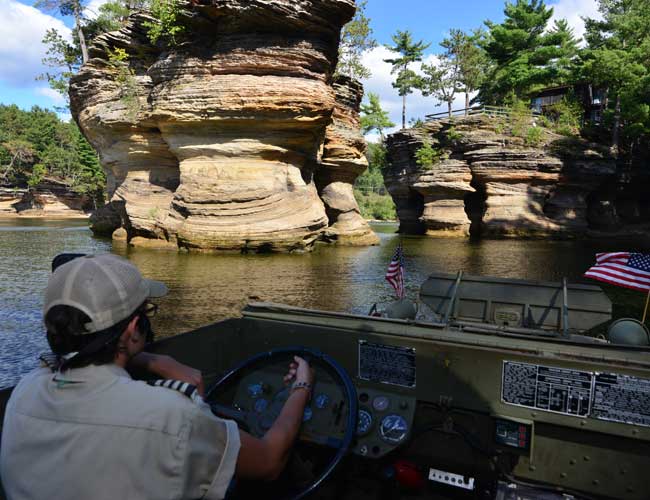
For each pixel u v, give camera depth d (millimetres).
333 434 2863
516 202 45844
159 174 30641
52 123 107688
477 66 64312
